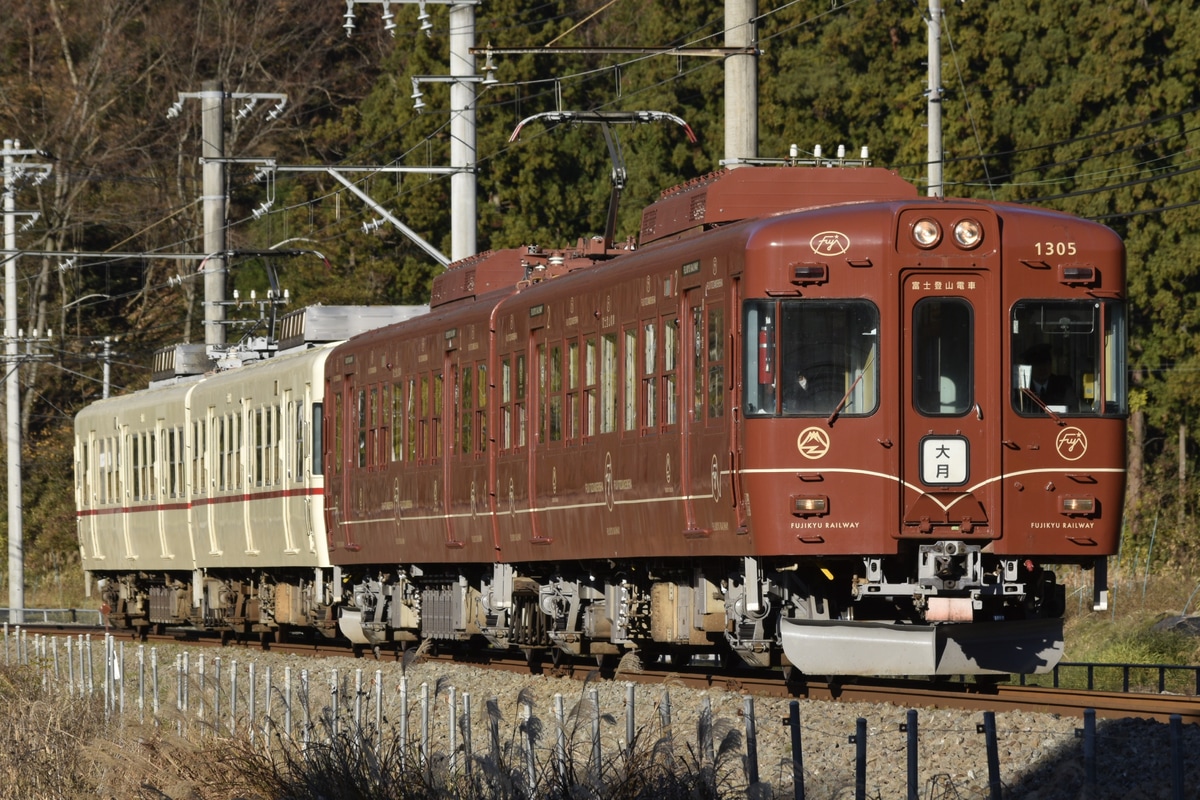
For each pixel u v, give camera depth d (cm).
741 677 6719
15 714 6781
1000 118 17375
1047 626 5909
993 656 5831
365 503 9181
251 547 10575
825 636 5844
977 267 5775
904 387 5738
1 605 19612
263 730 5628
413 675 7694
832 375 5747
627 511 6656
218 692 6041
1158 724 4700
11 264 16750
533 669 7981
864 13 18388
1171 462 17800
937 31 10725
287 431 10012
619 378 6725
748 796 3775
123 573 13338
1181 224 16588
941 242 5766
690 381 6197
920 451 5731
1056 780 4262
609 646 7369
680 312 6250
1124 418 5881
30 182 17225
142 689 7125
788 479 5722
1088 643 10294
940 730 4778
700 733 3934
